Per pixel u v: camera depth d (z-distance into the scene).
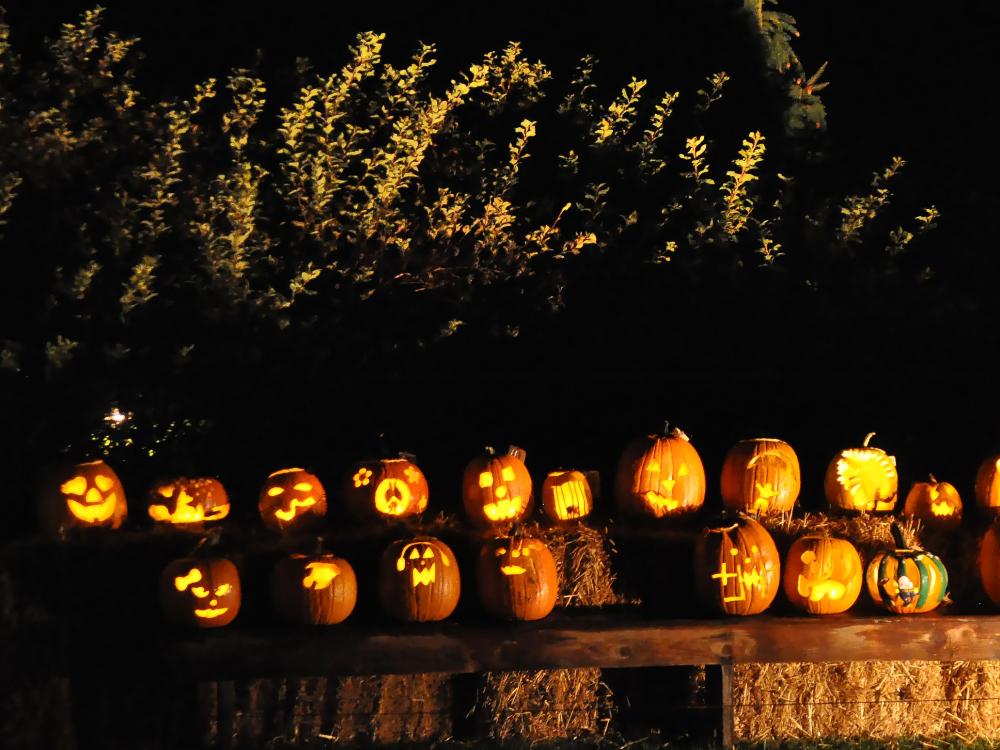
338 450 6.07
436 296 6.25
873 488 5.73
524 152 6.82
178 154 6.15
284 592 5.05
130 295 5.58
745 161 6.41
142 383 5.73
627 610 5.33
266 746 5.11
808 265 6.58
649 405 6.30
